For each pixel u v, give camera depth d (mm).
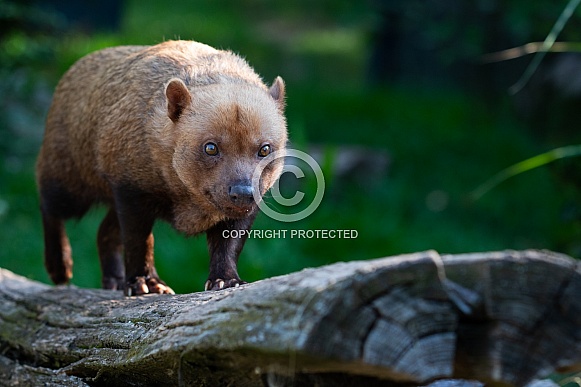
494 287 5531
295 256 15844
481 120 25891
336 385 5930
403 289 5438
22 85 20516
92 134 10133
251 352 5785
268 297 5824
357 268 5453
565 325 5562
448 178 21766
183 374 6582
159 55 9719
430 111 26578
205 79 9289
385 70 30500
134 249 9578
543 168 21312
